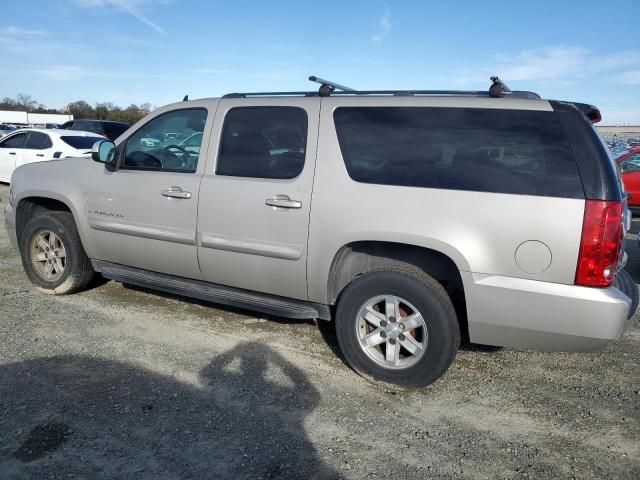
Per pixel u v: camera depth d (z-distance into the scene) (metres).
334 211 3.59
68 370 3.67
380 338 3.60
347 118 3.71
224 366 3.82
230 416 3.19
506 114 3.30
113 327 4.46
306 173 3.73
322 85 3.99
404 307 3.56
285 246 3.78
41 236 5.15
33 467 2.66
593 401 3.50
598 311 3.01
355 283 3.61
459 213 3.25
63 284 5.05
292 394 3.47
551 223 3.05
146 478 2.62
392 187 3.45
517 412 3.35
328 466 2.76
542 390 3.64
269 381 3.63
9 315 4.63
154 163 4.49
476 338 3.39
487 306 3.23
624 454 2.94
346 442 2.98
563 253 3.04
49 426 3.01
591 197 3.00
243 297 4.17
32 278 5.21
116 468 2.68
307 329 4.55
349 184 3.57
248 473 2.68
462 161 3.34
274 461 2.79
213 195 4.05
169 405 3.28
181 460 2.76
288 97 3.99
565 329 3.10
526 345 3.29
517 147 3.22
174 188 4.23
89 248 4.86
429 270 3.65
